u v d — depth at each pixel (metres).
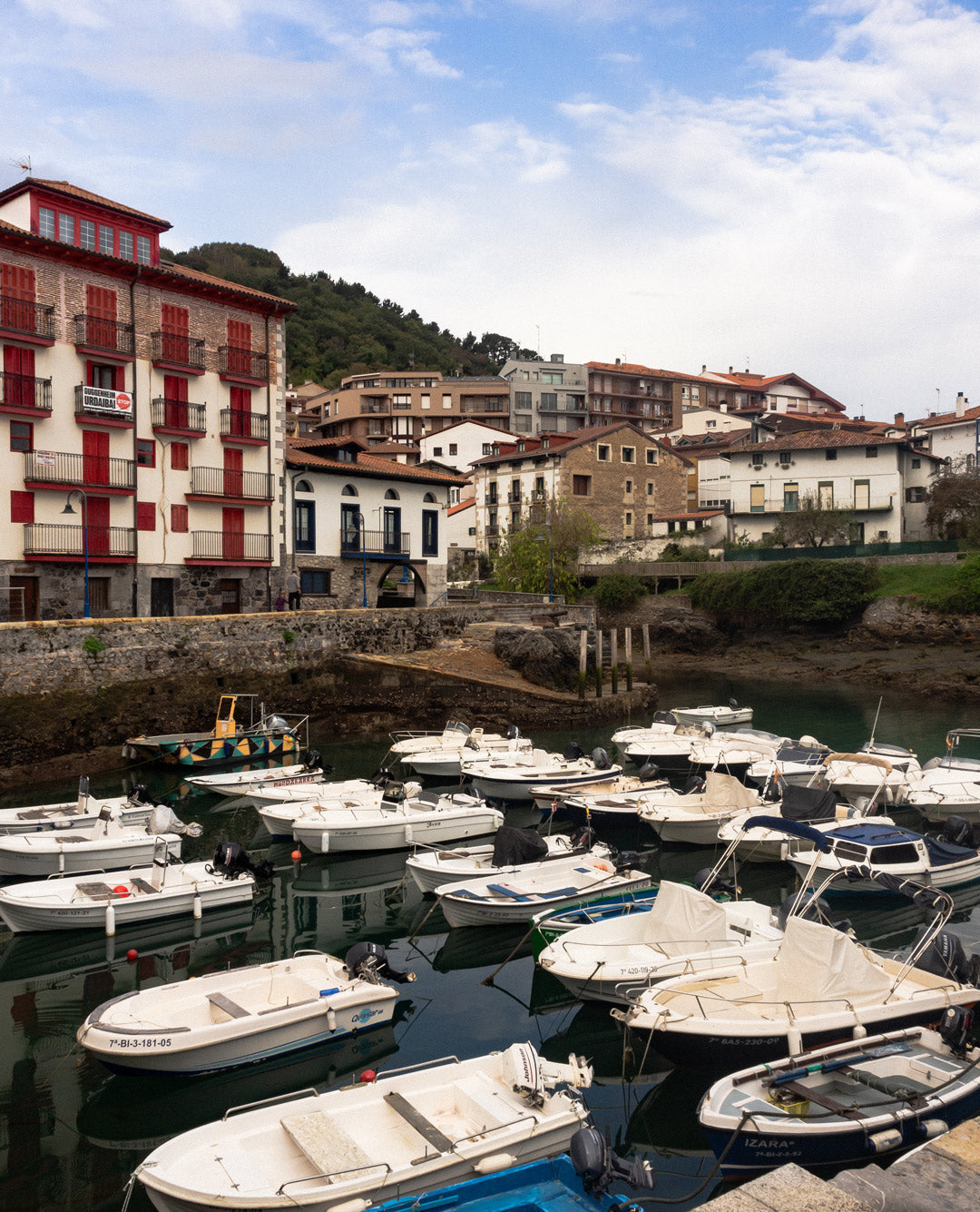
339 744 34.31
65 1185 9.50
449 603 53.47
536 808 26.19
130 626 30.55
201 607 38.31
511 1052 9.66
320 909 18.06
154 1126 10.63
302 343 132.12
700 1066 11.07
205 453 38.47
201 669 32.78
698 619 63.38
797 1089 9.43
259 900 18.55
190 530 37.97
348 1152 8.41
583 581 68.44
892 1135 8.95
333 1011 11.83
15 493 32.81
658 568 66.06
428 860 17.67
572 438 79.62
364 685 37.12
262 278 143.38
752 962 12.22
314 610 39.75
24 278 33.16
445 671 37.69
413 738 32.50
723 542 69.62
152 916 16.12
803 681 53.84
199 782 24.73
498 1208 8.12
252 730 30.17
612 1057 12.13
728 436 92.25
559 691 40.72
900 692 48.88
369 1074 9.68
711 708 37.31
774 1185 6.41
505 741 30.11
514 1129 8.87
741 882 19.30
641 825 22.80
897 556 59.53
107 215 35.66
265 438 40.34
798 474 67.94
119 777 28.02
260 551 40.16
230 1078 11.21
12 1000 13.98
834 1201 6.21
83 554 34.16
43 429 33.62
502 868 16.73
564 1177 8.63
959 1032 10.12
